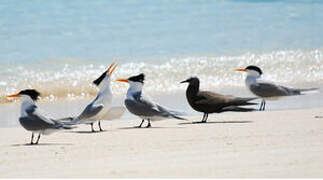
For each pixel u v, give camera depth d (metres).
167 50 24.20
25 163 7.94
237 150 8.33
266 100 15.53
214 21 30.34
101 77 11.80
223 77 19.88
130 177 6.77
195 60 22.27
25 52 23.28
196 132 10.43
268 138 9.37
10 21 28.27
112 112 12.52
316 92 15.62
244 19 30.95
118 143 9.45
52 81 19.09
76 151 8.80
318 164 7.23
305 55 23.23
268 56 23.06
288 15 32.03
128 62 21.95
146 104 12.12
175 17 30.98
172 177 6.72
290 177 6.62
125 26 28.75
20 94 10.33
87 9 31.73
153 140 9.62
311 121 11.62
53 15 29.97
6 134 11.43
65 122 10.54
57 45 24.69
